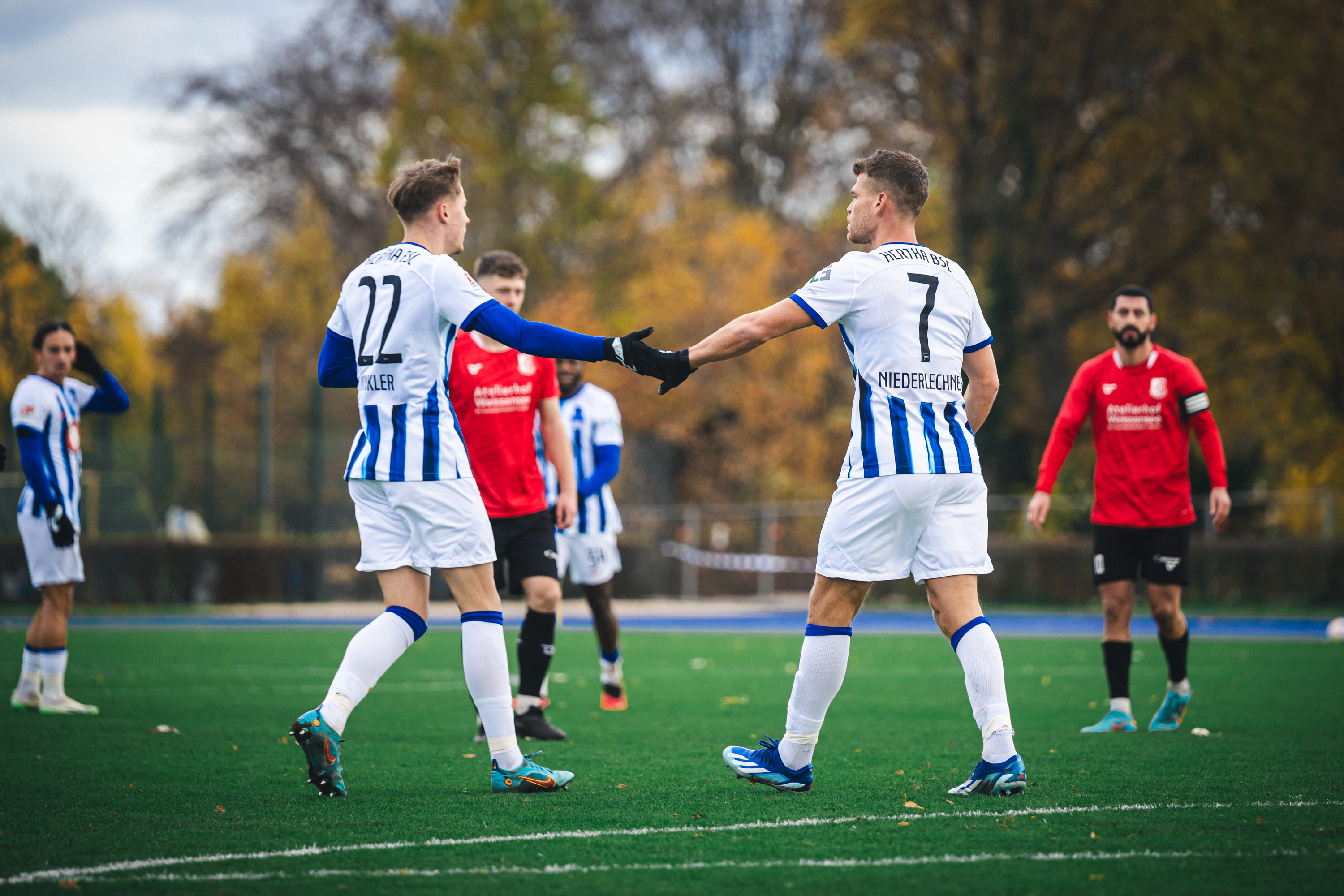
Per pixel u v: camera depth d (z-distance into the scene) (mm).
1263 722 27219
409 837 14906
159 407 91188
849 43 101250
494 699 18047
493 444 25781
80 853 14133
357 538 88750
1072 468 98938
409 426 17531
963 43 101188
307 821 15914
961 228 103188
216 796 17797
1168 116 96438
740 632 63250
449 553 17672
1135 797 17453
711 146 131000
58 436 29203
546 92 109312
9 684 35562
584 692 35094
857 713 29250
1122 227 104500
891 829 15234
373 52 118750
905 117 107688
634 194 116375
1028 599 84375
